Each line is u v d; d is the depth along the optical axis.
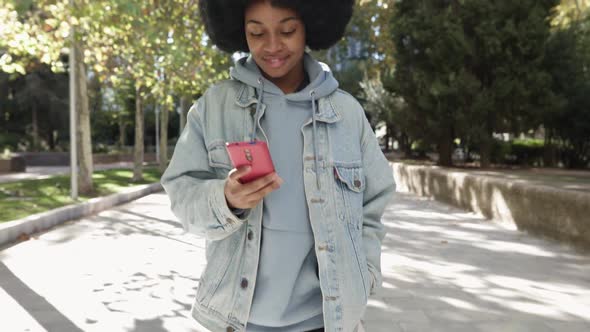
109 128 52.50
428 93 18.09
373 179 1.71
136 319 4.23
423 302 4.75
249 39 1.57
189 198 1.45
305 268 1.59
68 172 24.64
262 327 1.57
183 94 15.02
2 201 10.89
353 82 37.72
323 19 1.66
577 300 4.83
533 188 8.22
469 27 17.55
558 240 7.54
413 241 7.78
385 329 4.06
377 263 1.67
